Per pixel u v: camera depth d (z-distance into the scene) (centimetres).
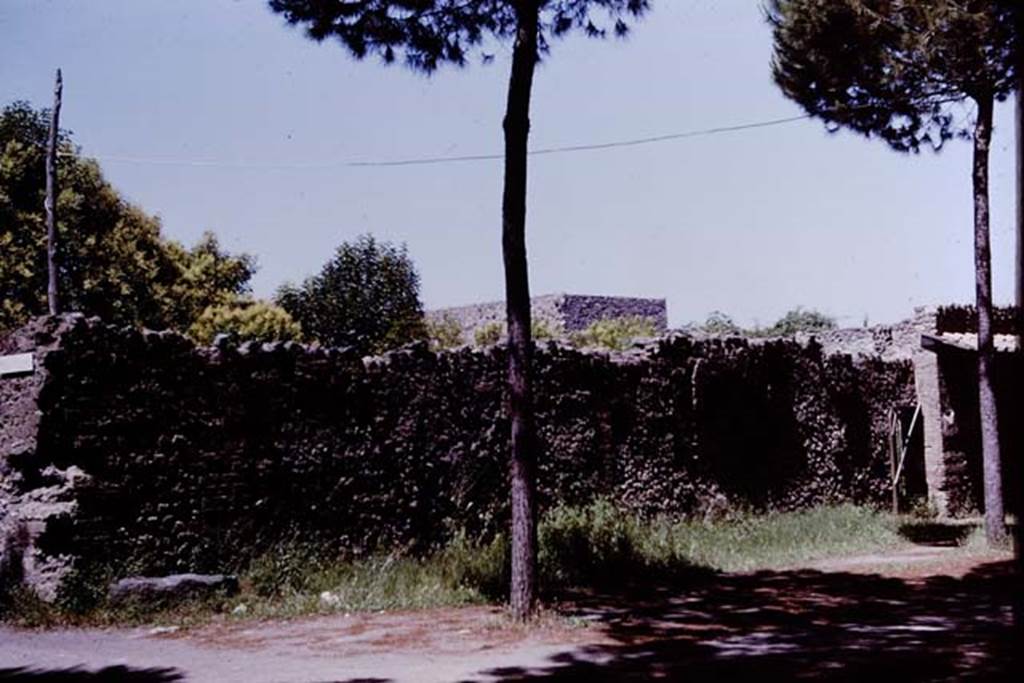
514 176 1187
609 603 1274
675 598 1314
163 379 1309
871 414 2450
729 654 947
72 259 3055
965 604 1226
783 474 2197
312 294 3319
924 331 2525
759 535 1872
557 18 1252
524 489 1159
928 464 2478
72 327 1235
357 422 1511
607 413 1870
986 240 1742
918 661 888
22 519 1218
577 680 845
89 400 1243
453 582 1388
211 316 3056
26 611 1155
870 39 1677
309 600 1272
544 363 1773
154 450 1290
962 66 1623
